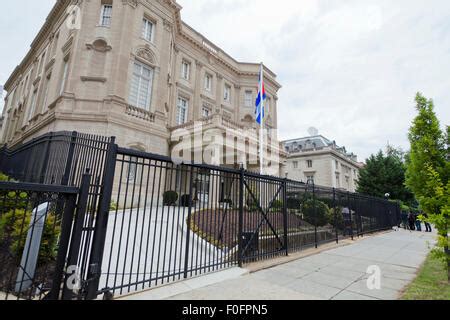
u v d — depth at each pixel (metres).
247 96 29.31
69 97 13.86
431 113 5.57
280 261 5.77
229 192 5.54
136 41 16.05
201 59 24.66
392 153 37.78
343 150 48.81
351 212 11.02
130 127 14.45
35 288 3.17
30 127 18.42
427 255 7.15
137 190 12.89
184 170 4.50
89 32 15.33
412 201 28.45
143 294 3.40
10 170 10.55
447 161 5.21
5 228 3.43
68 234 2.84
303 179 41.62
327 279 4.53
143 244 6.51
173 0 18.62
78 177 6.27
